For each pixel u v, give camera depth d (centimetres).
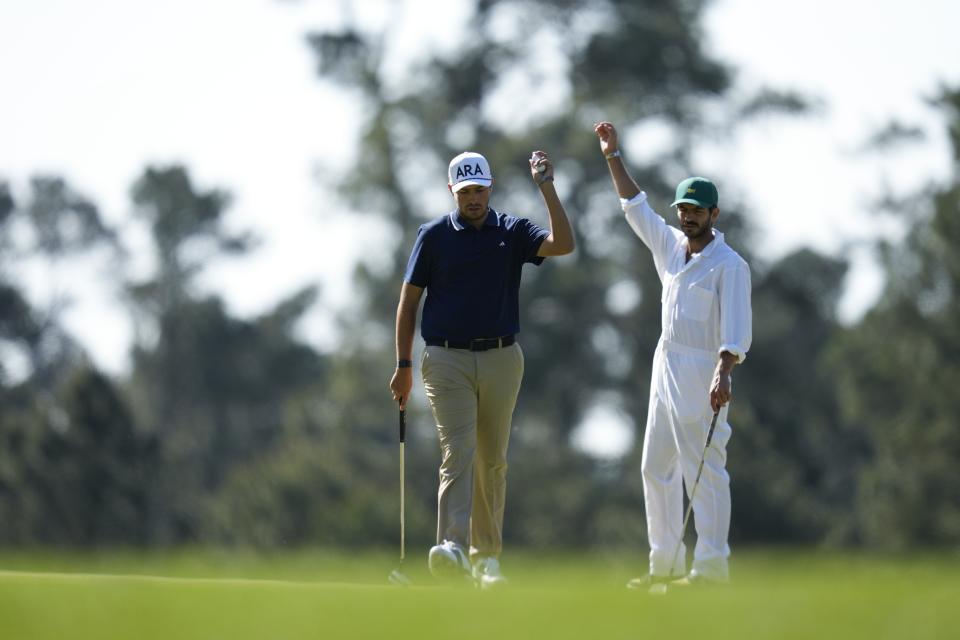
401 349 2848
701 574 2698
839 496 17000
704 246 2788
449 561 2595
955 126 14688
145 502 14138
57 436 14038
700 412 2759
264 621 1557
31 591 1689
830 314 15650
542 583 2114
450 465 2784
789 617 1528
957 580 2008
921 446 13912
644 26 14725
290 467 13750
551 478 14362
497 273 2800
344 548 12512
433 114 14838
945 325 14312
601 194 14400
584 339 14650
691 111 14750
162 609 1603
